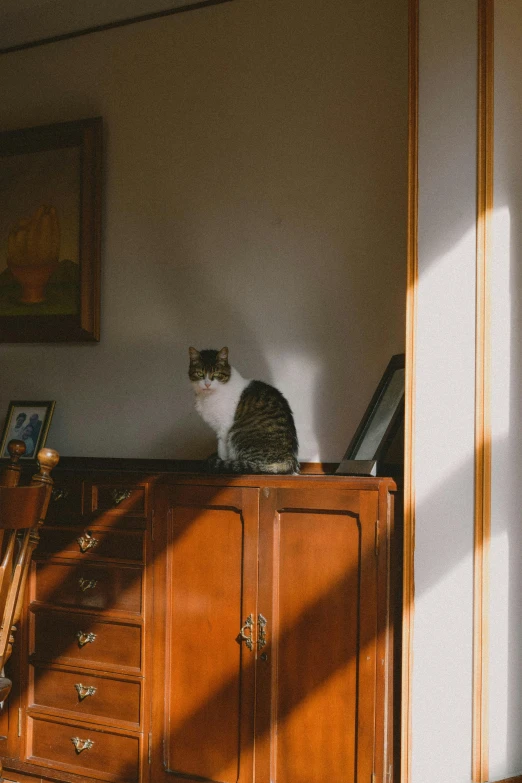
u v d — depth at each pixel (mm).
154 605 2449
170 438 2938
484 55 2105
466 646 2098
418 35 2184
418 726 2090
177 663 2410
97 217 3057
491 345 2105
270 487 2291
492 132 2109
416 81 2180
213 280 2893
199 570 2391
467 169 2115
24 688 2631
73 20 3150
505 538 2129
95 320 3049
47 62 3217
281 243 2783
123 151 3068
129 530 2502
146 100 3037
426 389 2133
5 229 3230
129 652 2484
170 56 3000
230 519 2355
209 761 2350
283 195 2789
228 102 2895
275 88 2818
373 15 2664
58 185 3145
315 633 2230
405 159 2594
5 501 1621
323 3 2748
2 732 2662
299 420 2717
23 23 3225
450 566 2104
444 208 2137
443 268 2131
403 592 2111
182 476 2418
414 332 2145
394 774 2148
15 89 3271
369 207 2646
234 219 2867
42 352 3182
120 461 2969
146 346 2996
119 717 2492
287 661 2260
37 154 3188
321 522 2238
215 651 2357
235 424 2576
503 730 2115
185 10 2979
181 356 2936
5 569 1726
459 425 2109
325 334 2697
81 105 3150
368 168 2654
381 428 2395
